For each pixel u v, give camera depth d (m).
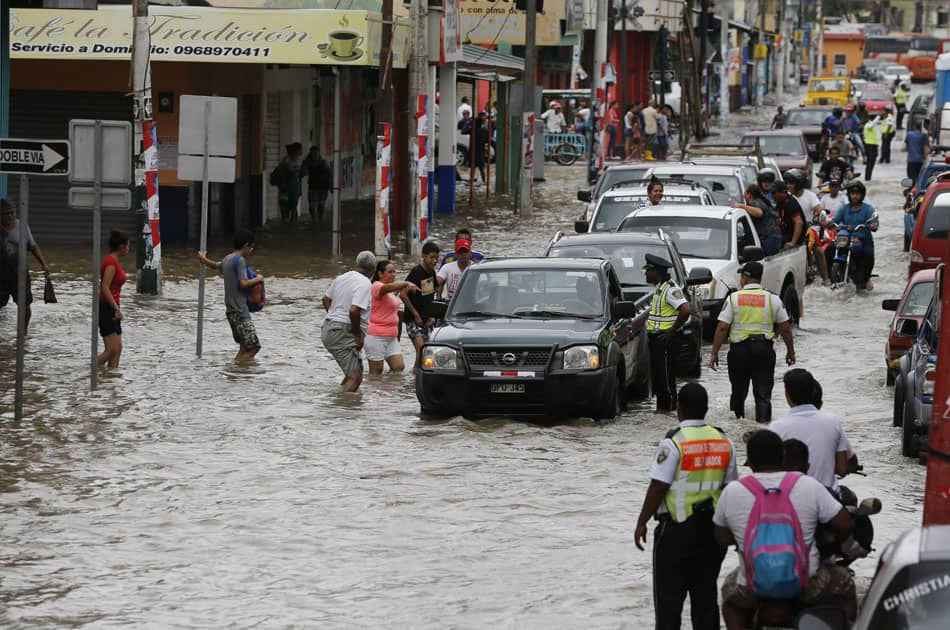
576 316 42.69
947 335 20.33
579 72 160.75
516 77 117.69
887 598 15.45
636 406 44.84
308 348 53.28
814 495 20.25
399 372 49.41
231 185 89.94
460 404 40.78
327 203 110.75
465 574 27.22
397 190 99.69
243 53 77.00
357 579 26.89
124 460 36.22
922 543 16.11
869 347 55.62
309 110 106.88
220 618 24.64
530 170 102.81
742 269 41.41
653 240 51.00
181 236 83.81
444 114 104.12
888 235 94.94
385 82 77.31
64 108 83.75
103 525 30.48
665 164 77.31
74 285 67.94
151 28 77.56
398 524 30.62
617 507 32.06
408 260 79.56
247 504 32.19
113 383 46.06
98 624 24.30
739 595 20.70
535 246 84.88
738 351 40.91
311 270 74.56
